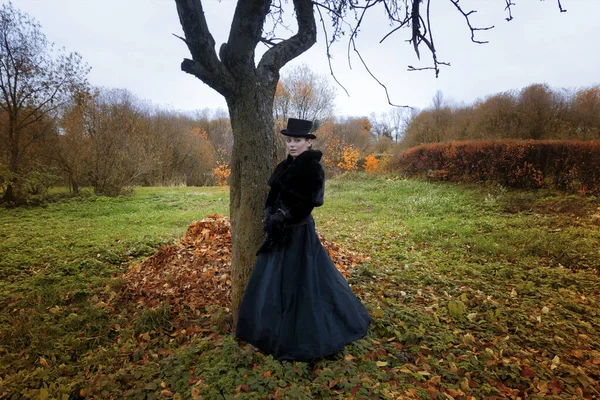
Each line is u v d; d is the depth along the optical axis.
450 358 2.78
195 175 30.58
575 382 2.55
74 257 5.79
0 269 5.18
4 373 2.72
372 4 3.18
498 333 3.27
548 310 3.71
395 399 2.26
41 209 12.56
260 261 2.79
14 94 13.19
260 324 2.64
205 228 5.87
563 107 17.70
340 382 2.38
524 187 11.73
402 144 25.83
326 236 7.55
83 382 2.58
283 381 2.35
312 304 2.62
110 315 3.71
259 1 2.63
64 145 15.25
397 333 3.05
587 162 10.41
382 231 7.82
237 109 3.02
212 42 2.62
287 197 2.69
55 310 3.78
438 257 5.87
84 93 14.72
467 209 9.80
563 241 6.16
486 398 2.38
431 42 2.95
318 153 2.71
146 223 9.52
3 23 12.42
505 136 18.31
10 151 13.46
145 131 26.70
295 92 23.06
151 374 2.59
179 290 4.13
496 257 5.82
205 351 2.84
